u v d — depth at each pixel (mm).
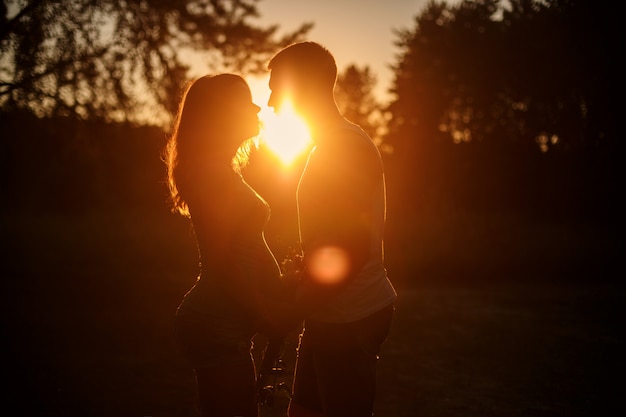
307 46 2996
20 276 15945
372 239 2967
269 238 4984
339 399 2975
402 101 41250
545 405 6223
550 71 15008
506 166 26625
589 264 17359
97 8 10930
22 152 13852
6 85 10133
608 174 19938
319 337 2988
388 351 8617
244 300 2992
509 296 13266
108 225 23438
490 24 19438
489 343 9055
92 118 11820
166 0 11758
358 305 2947
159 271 17031
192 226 3250
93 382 7016
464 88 24953
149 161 12688
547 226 23047
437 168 32438
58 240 21375
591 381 7086
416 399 6465
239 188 3084
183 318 3078
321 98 2988
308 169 2941
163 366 7785
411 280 15672
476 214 23719
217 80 3105
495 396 6551
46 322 10531
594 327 10117
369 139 2977
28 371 7430
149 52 11719
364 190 2840
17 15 9875
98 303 12453
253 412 3119
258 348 8719
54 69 10547
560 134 16562
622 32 13836
